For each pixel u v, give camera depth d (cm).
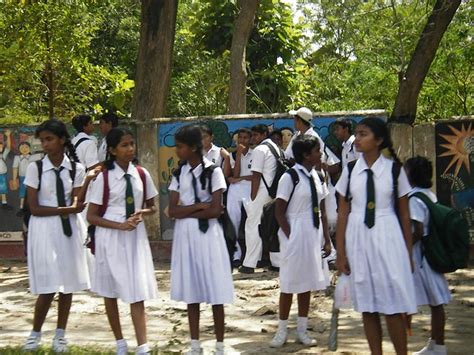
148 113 1370
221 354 673
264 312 883
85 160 1060
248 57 1905
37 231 695
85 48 1639
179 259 673
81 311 911
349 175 597
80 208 701
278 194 722
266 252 795
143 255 673
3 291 1051
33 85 1681
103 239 664
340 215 601
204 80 2517
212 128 1258
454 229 665
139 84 1382
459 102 1825
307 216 729
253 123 1251
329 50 1580
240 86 1415
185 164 679
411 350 724
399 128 1211
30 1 1584
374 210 582
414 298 586
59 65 1611
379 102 1969
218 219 678
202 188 669
